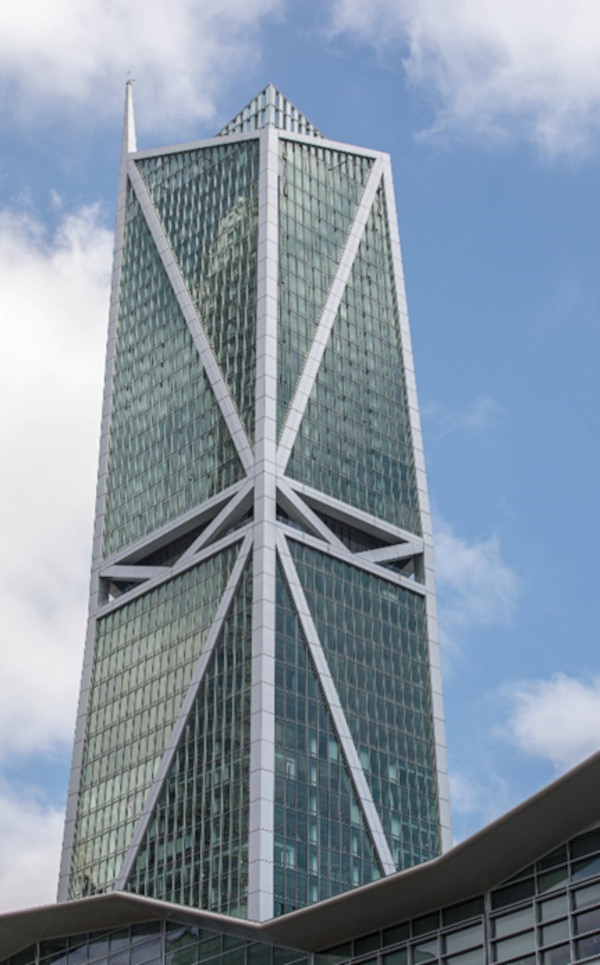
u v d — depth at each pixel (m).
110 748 185.50
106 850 178.12
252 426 188.50
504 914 61.09
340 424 195.88
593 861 58.47
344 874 165.12
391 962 64.88
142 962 75.38
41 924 77.81
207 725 173.25
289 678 172.38
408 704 183.62
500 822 58.16
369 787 172.62
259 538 179.12
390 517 195.75
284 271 199.38
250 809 162.62
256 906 156.00
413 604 192.75
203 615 181.62
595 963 56.94
